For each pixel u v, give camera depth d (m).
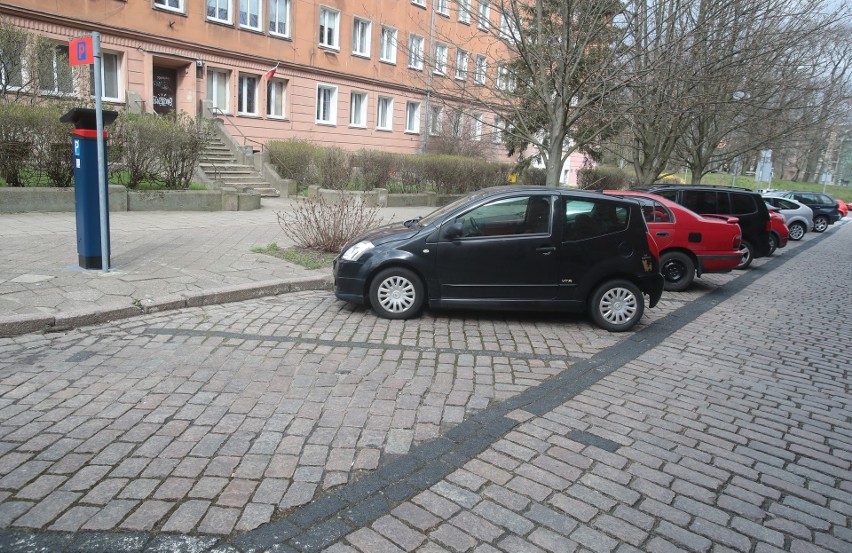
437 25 29.94
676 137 18.34
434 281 6.88
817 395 5.38
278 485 3.42
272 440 3.94
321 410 4.44
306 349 5.80
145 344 5.70
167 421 4.15
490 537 3.03
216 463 3.63
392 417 4.38
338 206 10.46
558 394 5.03
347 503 3.27
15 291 6.75
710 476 3.77
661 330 7.40
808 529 3.25
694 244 10.01
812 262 15.67
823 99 19.81
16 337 5.69
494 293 6.93
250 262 9.07
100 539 2.88
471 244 6.85
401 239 6.93
